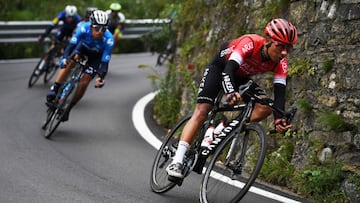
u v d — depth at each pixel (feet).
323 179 48.26
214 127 44.32
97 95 95.81
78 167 53.98
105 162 56.44
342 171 48.16
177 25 87.86
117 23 112.57
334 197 47.39
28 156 56.65
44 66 97.81
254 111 42.60
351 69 49.78
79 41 67.00
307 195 49.06
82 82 65.21
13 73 110.83
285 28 38.99
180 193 47.39
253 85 42.98
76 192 46.06
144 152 61.72
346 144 48.88
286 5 59.11
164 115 77.46
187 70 74.43
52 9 165.99
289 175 51.39
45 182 48.37
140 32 159.12
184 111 72.84
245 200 46.16
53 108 67.15
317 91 52.54
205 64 70.79
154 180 48.16
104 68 65.21
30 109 80.69
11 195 44.57
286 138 54.54
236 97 39.01
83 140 65.82
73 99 64.90
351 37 50.24
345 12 50.93
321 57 52.75
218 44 70.18
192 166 43.60
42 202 43.24
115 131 71.41
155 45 105.40
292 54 56.18
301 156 52.11
